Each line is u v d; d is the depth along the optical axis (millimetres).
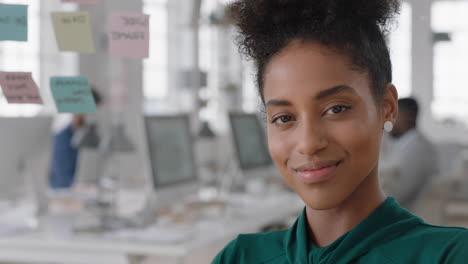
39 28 5023
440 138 7914
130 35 1062
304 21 618
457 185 5066
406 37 7945
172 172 2662
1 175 2729
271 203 3193
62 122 4977
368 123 614
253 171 3520
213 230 2422
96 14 4980
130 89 5355
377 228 622
